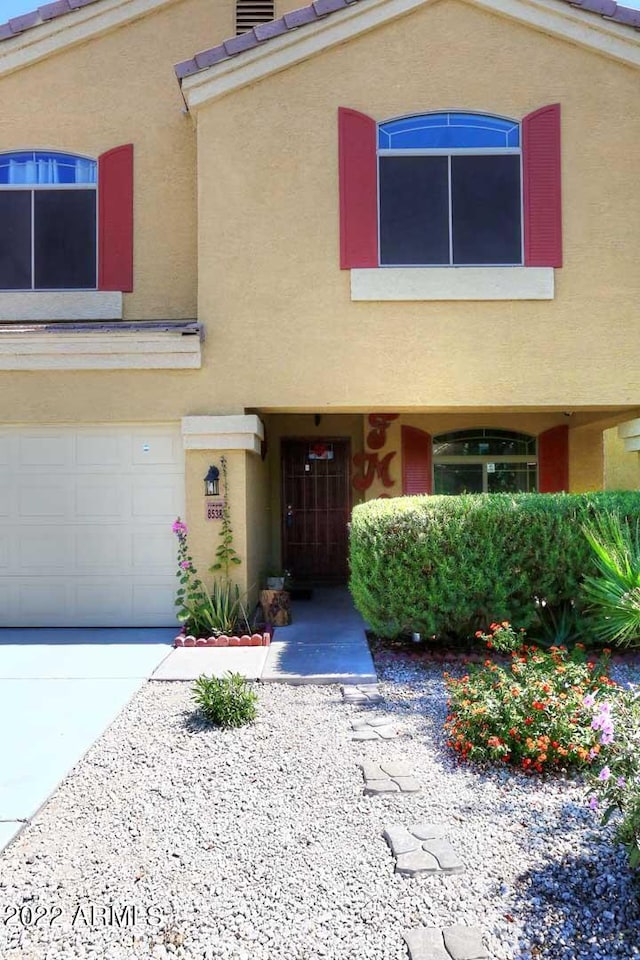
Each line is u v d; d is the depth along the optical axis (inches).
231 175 346.0
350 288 344.2
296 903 124.0
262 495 436.1
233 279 345.7
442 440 495.5
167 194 388.5
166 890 128.3
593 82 344.2
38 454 354.6
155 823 153.5
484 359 345.1
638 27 335.6
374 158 345.4
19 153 390.6
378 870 134.0
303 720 217.9
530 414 488.7
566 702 184.2
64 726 213.8
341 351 345.1
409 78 346.0
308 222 345.4
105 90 392.2
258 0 405.7
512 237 348.2
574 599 282.2
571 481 486.3
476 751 180.5
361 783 171.9
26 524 354.9
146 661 288.5
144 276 385.7
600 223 344.2
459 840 144.5
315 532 518.6
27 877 133.0
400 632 293.3
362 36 346.0
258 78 343.9
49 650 307.3
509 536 280.2
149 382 345.4
